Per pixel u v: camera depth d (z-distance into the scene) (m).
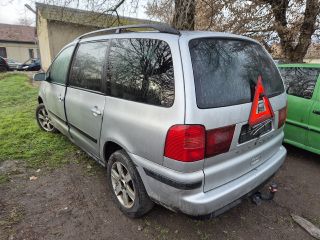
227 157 2.25
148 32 2.51
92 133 3.09
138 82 2.42
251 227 2.74
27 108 7.21
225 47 2.45
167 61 2.20
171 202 2.20
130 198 2.77
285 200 3.22
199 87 2.08
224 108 2.15
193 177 2.05
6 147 4.36
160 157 2.17
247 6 7.50
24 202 3.01
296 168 4.05
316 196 3.32
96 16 6.92
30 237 2.51
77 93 3.34
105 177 3.57
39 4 6.57
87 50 3.30
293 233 2.67
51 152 4.24
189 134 1.99
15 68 25.55
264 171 2.60
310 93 4.08
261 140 2.59
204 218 2.16
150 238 2.54
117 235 2.57
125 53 2.64
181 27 5.54
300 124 4.12
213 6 6.85
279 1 7.66
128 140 2.48
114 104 2.65
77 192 3.22
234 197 2.29
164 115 2.12
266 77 2.78
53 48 18.66
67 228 2.64
